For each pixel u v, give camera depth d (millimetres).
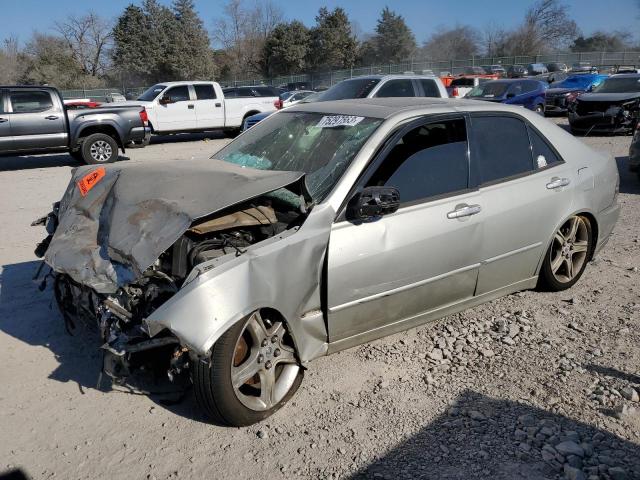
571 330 4270
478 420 3213
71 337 4199
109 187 3678
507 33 68750
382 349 3998
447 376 3666
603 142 14852
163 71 61531
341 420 3232
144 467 2879
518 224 4184
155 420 3246
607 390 3467
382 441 3059
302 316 3314
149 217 3131
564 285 4883
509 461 2893
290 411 3312
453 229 3777
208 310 2795
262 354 3137
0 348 4055
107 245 3242
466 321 4414
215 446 3023
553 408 3312
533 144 4492
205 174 3518
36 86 13117
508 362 3822
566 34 66812
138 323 3025
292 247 3160
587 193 4707
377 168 3594
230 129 19828
